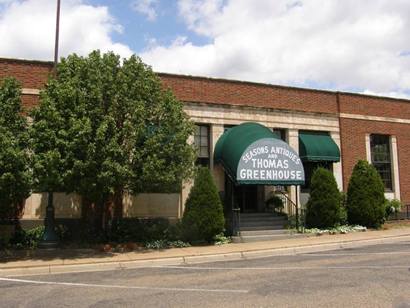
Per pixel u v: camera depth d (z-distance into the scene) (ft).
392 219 79.15
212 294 28.43
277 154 60.95
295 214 68.03
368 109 82.12
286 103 74.79
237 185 64.64
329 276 33.58
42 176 45.50
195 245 56.03
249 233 61.05
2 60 57.67
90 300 27.84
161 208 63.00
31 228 56.03
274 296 27.20
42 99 48.65
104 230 56.39
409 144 85.76
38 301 27.94
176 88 66.69
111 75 50.60
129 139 49.42
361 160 71.51
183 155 52.29
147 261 44.47
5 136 43.62
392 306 24.04
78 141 44.98
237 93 71.00
